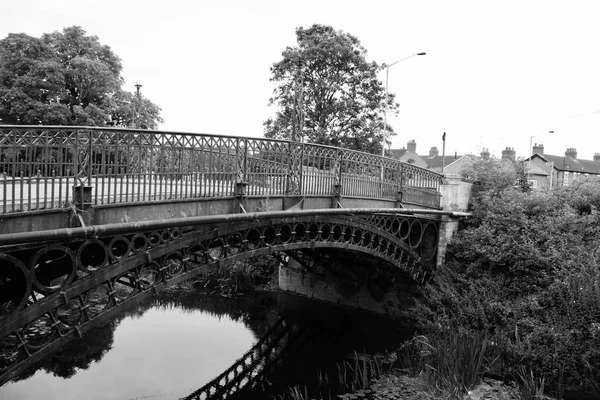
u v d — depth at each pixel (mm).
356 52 28531
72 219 6086
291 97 29016
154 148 7188
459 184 16984
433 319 13781
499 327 12289
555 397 9859
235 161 8625
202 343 14195
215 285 21453
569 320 10992
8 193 7887
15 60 22500
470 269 14977
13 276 6641
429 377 10367
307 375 11875
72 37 24719
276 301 19766
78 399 9727
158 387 10664
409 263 15594
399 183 14031
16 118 22234
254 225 9133
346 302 19109
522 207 15703
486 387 10141
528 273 13727
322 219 10836
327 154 10977
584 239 14016
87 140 6250
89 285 6430
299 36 29297
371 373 11750
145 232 7199
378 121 28891
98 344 13359
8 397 9602
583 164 55500
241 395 10469
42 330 12172
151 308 17922
